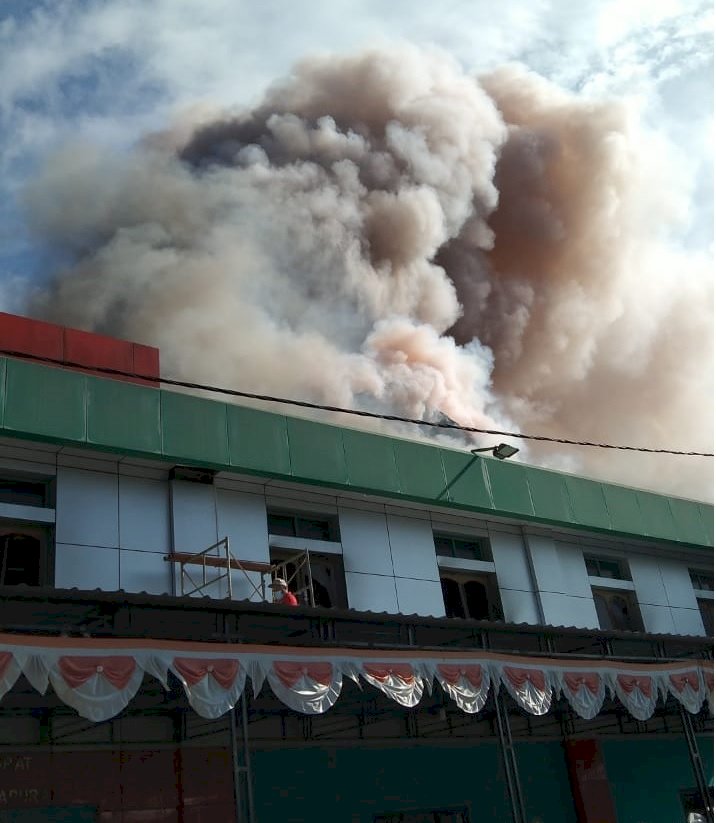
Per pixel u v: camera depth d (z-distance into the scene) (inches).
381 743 617.6
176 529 617.9
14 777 470.6
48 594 402.9
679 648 682.8
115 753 505.7
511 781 502.3
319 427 710.5
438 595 732.7
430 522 765.3
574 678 552.7
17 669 369.7
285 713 565.3
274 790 555.2
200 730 538.0
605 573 879.7
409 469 745.6
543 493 827.4
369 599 691.4
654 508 913.5
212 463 637.3
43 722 491.2
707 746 826.2
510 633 575.8
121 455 610.2
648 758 768.9
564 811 693.3
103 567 578.9
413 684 480.1
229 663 423.8
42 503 587.2
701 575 964.0
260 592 634.2
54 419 582.6
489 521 804.6
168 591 596.4
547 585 803.4
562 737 724.0
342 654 464.4
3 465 575.5
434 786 629.3
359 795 591.5
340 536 703.7
